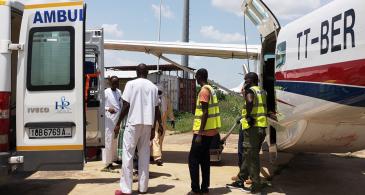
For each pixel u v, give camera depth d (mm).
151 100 6895
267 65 8656
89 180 7902
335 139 6590
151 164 9875
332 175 9102
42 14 6109
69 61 6066
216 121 6949
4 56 5906
